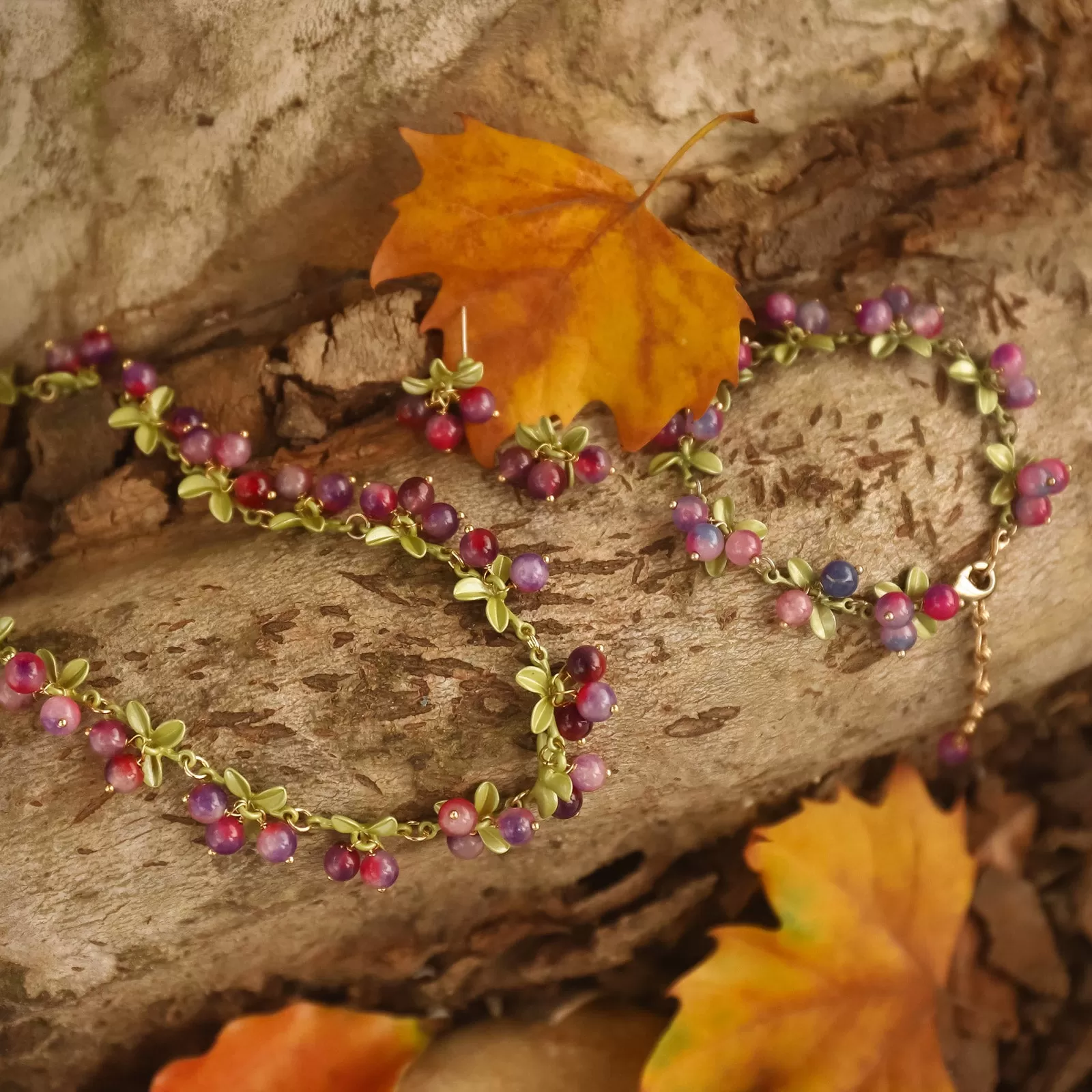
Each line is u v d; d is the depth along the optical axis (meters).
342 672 0.36
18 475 0.39
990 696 0.40
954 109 0.39
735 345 0.37
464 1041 0.38
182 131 0.39
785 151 0.40
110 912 0.35
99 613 0.36
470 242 0.37
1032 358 0.38
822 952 0.37
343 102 0.38
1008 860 0.40
